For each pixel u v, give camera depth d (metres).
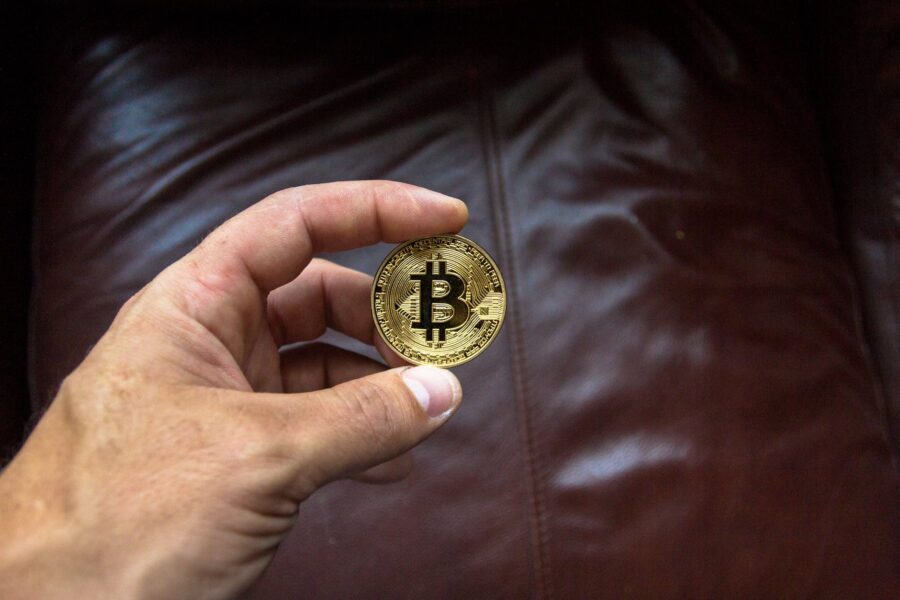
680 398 0.41
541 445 0.41
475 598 0.40
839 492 0.41
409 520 0.40
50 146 0.45
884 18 0.42
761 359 0.42
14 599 0.29
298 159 0.44
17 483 0.30
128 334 0.32
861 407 0.42
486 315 0.38
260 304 0.35
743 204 0.44
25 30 0.45
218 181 0.44
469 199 0.44
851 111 0.44
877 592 0.40
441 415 0.34
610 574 0.40
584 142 0.45
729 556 0.40
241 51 0.45
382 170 0.44
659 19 0.46
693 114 0.45
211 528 0.30
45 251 0.44
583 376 0.42
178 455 0.31
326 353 0.39
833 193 0.46
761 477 0.41
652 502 0.40
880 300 0.44
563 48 0.46
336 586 0.40
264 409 0.31
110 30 0.45
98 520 0.30
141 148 0.44
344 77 0.45
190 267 0.34
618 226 0.43
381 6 0.46
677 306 0.43
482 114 0.45
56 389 0.42
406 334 0.37
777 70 0.46
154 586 0.30
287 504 0.32
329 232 0.36
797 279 0.43
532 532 0.40
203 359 0.33
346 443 0.32
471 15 0.46
